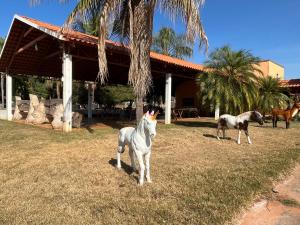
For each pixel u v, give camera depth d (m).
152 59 16.16
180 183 6.19
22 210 4.84
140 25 11.07
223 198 5.38
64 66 13.16
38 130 13.62
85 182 6.21
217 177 6.61
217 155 8.94
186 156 8.75
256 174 6.85
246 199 5.39
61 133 12.60
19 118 20.36
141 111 11.54
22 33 16.77
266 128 16.47
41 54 18.73
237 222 4.64
